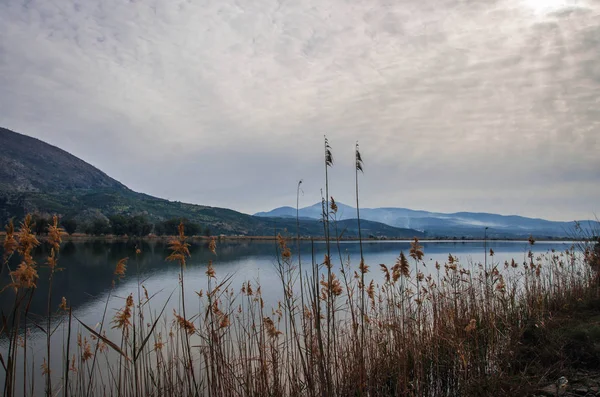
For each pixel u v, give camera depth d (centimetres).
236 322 887
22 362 1239
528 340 849
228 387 591
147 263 5588
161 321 1246
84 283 3772
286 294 661
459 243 12038
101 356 1152
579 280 1366
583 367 721
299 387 628
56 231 457
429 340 788
